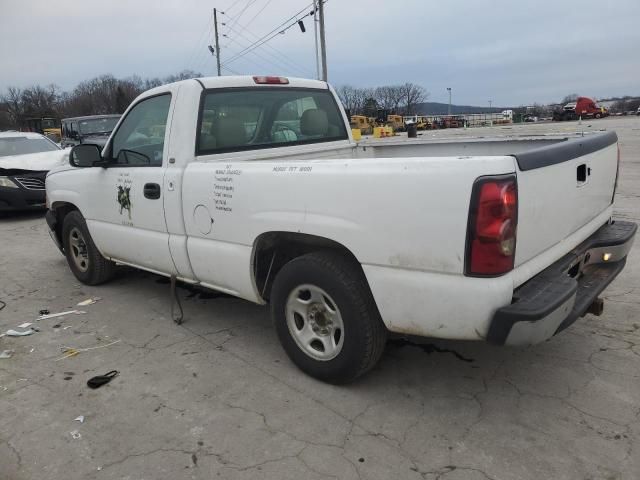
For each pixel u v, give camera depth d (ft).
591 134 12.22
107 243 15.58
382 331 9.82
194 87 12.25
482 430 8.99
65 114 251.60
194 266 12.49
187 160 12.23
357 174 8.94
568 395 9.89
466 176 7.80
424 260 8.36
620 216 23.38
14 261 21.90
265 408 9.92
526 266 8.61
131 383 11.06
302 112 14.98
